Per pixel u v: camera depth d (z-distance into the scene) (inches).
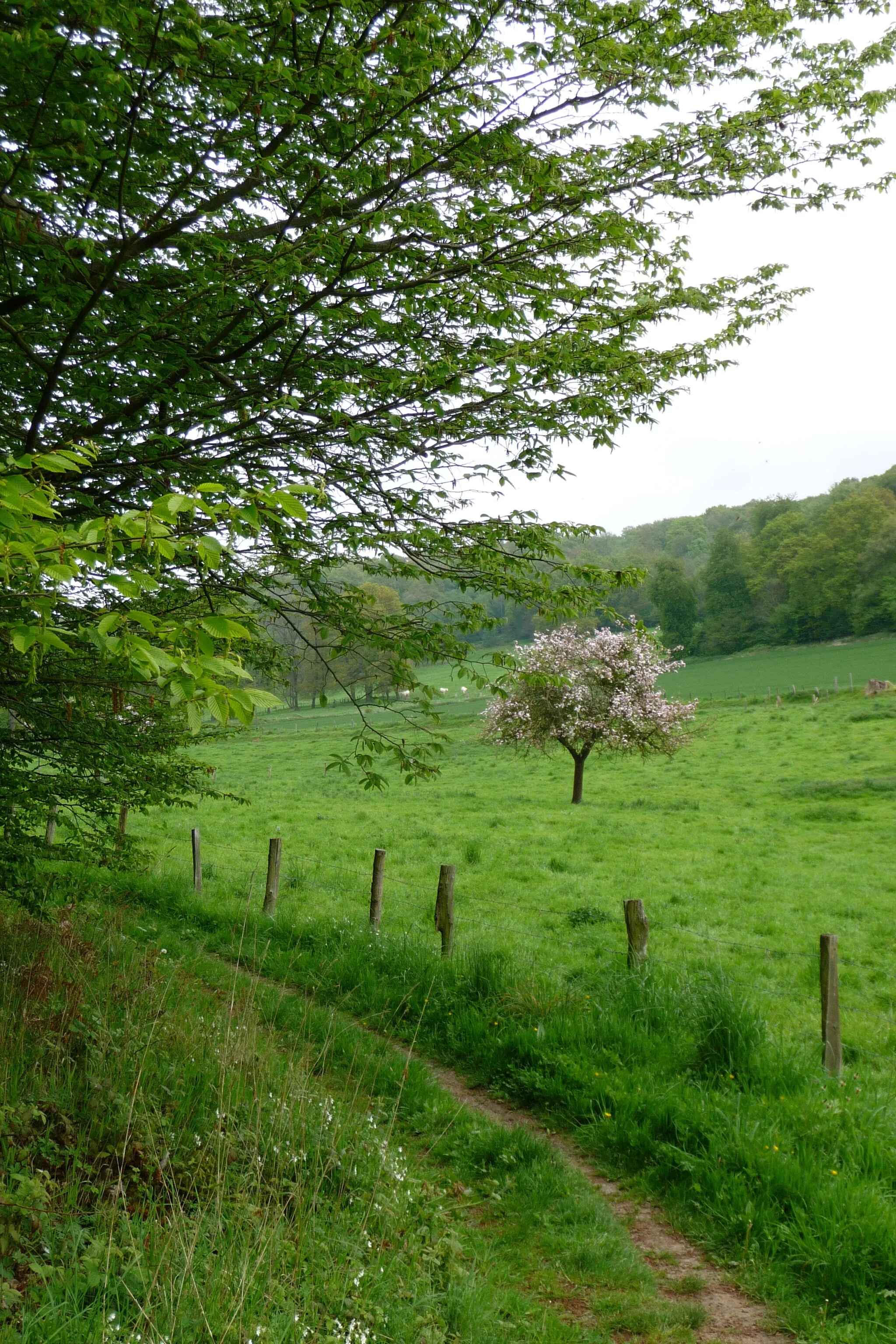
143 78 176.7
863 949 544.1
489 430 252.2
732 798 1235.2
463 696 3181.6
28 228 179.9
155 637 118.1
